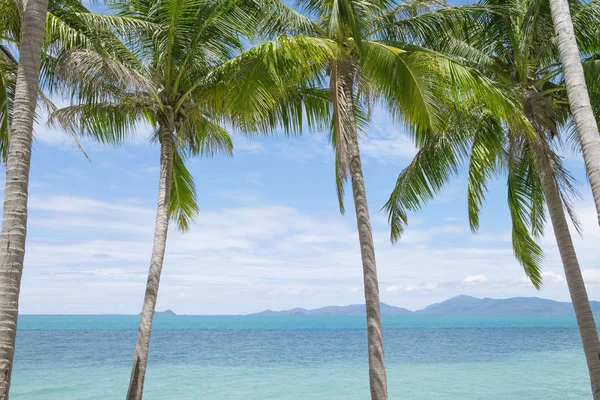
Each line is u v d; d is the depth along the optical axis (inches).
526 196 544.1
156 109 431.2
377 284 378.3
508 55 471.2
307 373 1006.4
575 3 419.5
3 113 419.2
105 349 1616.6
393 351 1566.2
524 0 442.0
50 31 335.3
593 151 266.4
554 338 2384.4
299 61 366.9
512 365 1110.4
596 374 373.1
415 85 376.8
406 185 528.7
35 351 1524.4
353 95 431.2
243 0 398.0
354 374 988.6
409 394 722.2
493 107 384.2
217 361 1259.2
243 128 449.1
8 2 335.6
